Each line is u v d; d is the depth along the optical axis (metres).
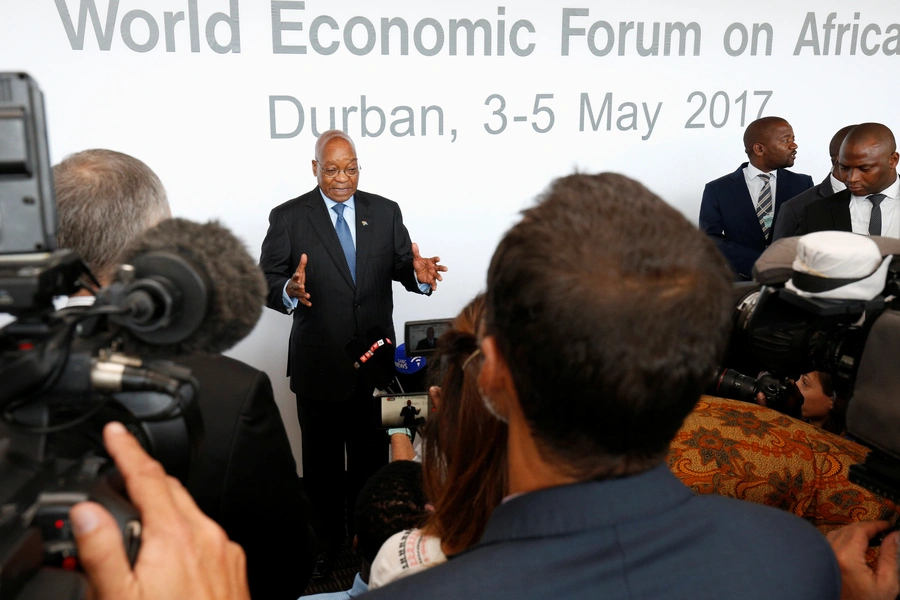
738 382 1.31
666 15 3.57
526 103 3.45
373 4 3.13
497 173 3.49
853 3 3.85
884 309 0.85
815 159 4.05
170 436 0.62
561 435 0.55
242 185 3.11
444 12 3.23
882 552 0.87
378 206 2.88
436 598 0.53
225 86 3.01
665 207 0.56
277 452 1.03
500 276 0.54
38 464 0.53
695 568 0.57
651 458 0.58
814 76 3.91
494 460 0.79
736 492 1.05
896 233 2.96
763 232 3.70
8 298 0.53
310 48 3.08
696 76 3.70
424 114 3.31
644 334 0.49
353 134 3.23
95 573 0.45
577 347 0.50
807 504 1.08
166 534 0.48
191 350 0.63
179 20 2.90
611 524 0.57
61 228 0.99
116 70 2.87
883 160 2.88
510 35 3.35
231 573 0.52
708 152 3.81
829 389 1.41
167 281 0.59
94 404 0.60
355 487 2.86
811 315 0.92
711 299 0.52
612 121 3.61
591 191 0.56
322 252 2.75
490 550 0.57
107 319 0.62
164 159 2.99
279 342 3.29
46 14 2.75
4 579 0.39
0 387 0.55
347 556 2.78
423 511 0.93
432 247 3.47
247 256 0.66
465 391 0.81
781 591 0.59
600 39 3.49
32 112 0.56
